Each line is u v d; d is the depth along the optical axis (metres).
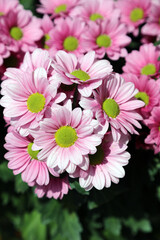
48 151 0.35
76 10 0.53
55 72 0.37
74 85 0.38
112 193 0.44
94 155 0.37
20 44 0.49
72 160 0.34
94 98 0.37
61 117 0.34
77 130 0.35
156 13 0.53
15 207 0.71
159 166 0.46
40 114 0.35
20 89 0.36
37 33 0.50
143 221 0.58
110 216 0.57
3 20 0.48
